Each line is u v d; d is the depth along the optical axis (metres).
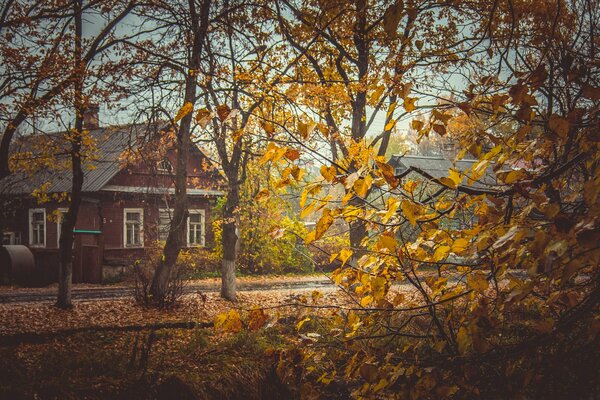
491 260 2.40
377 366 2.85
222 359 8.19
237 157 15.72
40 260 21.45
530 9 5.50
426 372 2.59
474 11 10.38
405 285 10.59
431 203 2.78
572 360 2.43
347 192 2.18
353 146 2.22
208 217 29.78
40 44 11.24
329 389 5.50
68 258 13.42
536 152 2.44
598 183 1.68
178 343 9.56
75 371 7.58
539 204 2.16
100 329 10.60
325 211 2.26
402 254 2.57
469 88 2.63
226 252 15.51
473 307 2.64
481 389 2.65
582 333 2.40
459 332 2.39
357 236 6.79
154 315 12.49
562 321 2.44
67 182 27.16
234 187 15.88
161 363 7.84
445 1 10.18
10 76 10.38
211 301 14.73
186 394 6.89
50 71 10.50
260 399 6.81
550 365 2.41
